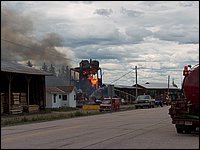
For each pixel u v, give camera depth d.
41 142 15.20
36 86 54.91
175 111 18.19
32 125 27.34
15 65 51.31
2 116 42.19
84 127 23.20
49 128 23.28
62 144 14.38
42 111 51.84
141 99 65.12
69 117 38.28
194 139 15.77
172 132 19.06
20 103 51.19
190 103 17.98
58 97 68.31
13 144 14.66
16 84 53.69
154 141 15.05
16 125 27.95
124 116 37.12
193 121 17.72
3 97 48.75
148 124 24.97
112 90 59.41
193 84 17.77
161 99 78.25
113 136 17.17
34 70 52.09
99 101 69.25
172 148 12.91
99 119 32.69
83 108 63.50
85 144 14.27
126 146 13.53
